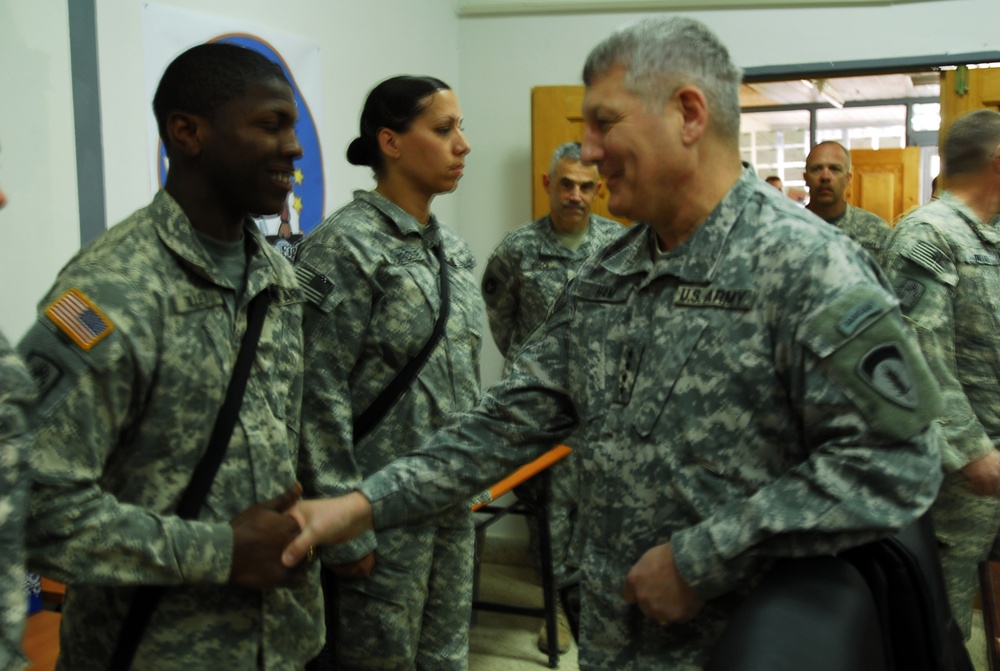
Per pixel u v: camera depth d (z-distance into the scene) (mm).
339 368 1876
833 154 3781
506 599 3496
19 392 803
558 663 2971
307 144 2840
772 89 5648
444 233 2188
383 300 1924
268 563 1202
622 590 1100
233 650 1273
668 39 1043
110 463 1205
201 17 2367
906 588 959
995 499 2176
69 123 1968
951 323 2137
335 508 1232
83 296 1123
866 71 3545
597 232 3312
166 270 1211
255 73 1285
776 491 955
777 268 1002
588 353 1169
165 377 1188
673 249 1096
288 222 2730
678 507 1057
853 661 771
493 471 1269
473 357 2119
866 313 941
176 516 1182
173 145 1278
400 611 1953
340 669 1982
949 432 2064
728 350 1021
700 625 1060
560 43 3811
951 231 2170
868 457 922
